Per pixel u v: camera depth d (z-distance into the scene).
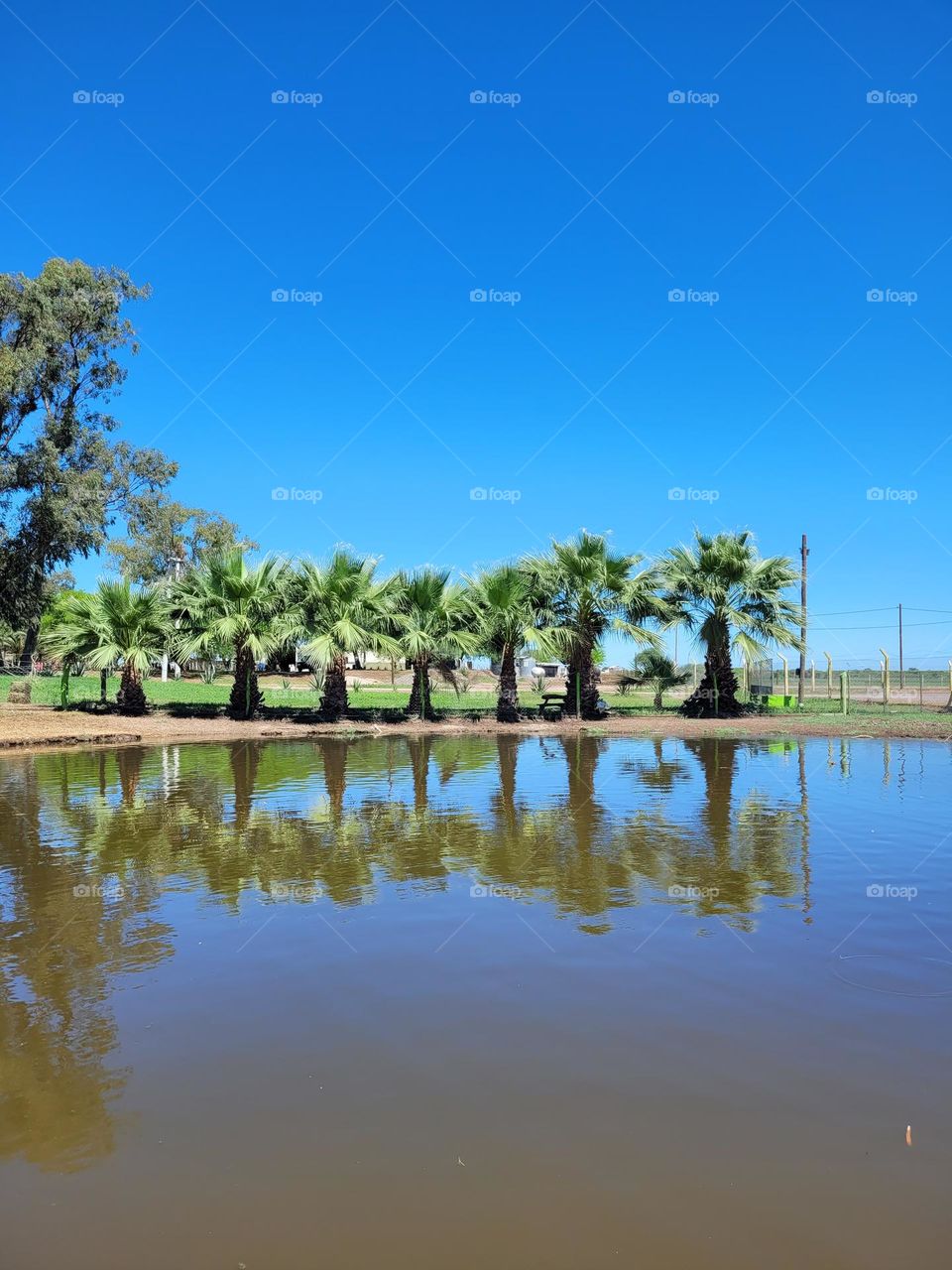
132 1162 2.61
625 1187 2.46
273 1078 3.11
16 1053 3.32
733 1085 3.02
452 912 5.19
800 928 4.84
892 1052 3.27
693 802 9.66
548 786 11.11
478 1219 2.33
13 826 8.20
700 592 25.22
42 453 30.19
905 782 11.38
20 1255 2.21
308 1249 2.22
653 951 4.45
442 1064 3.20
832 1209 2.36
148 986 4.00
